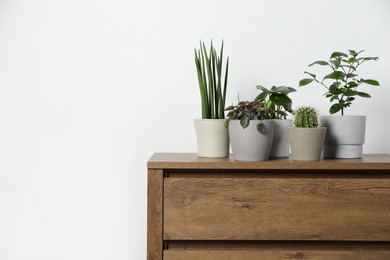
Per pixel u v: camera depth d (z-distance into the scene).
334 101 2.05
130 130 2.07
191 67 2.06
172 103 2.06
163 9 2.06
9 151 2.06
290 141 1.65
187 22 2.06
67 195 2.06
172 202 1.58
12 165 2.06
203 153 1.76
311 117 1.65
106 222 2.06
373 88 2.06
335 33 2.05
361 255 1.58
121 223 2.06
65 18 2.07
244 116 1.60
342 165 1.56
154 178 1.58
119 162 2.07
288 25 2.06
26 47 2.06
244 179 1.58
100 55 2.07
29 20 2.06
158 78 2.06
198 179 1.58
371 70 2.05
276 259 1.58
